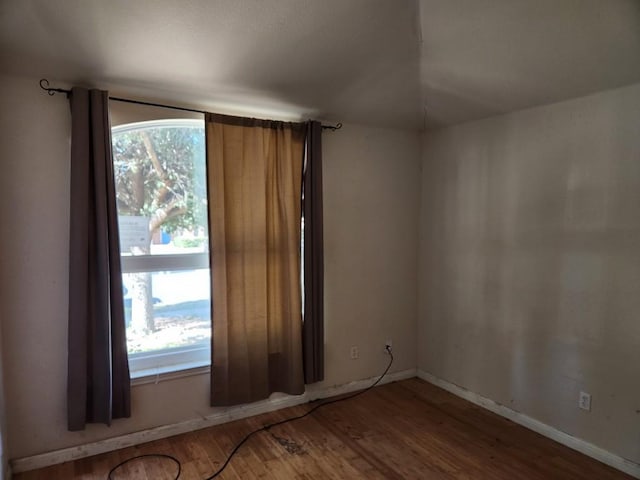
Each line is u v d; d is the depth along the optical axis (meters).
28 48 1.94
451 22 1.89
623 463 2.38
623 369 2.37
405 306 3.77
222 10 1.75
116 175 2.63
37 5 1.63
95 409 2.42
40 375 2.36
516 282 2.94
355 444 2.67
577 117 2.54
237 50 2.07
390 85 2.60
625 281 2.35
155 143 2.75
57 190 2.36
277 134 2.97
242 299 2.87
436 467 2.42
